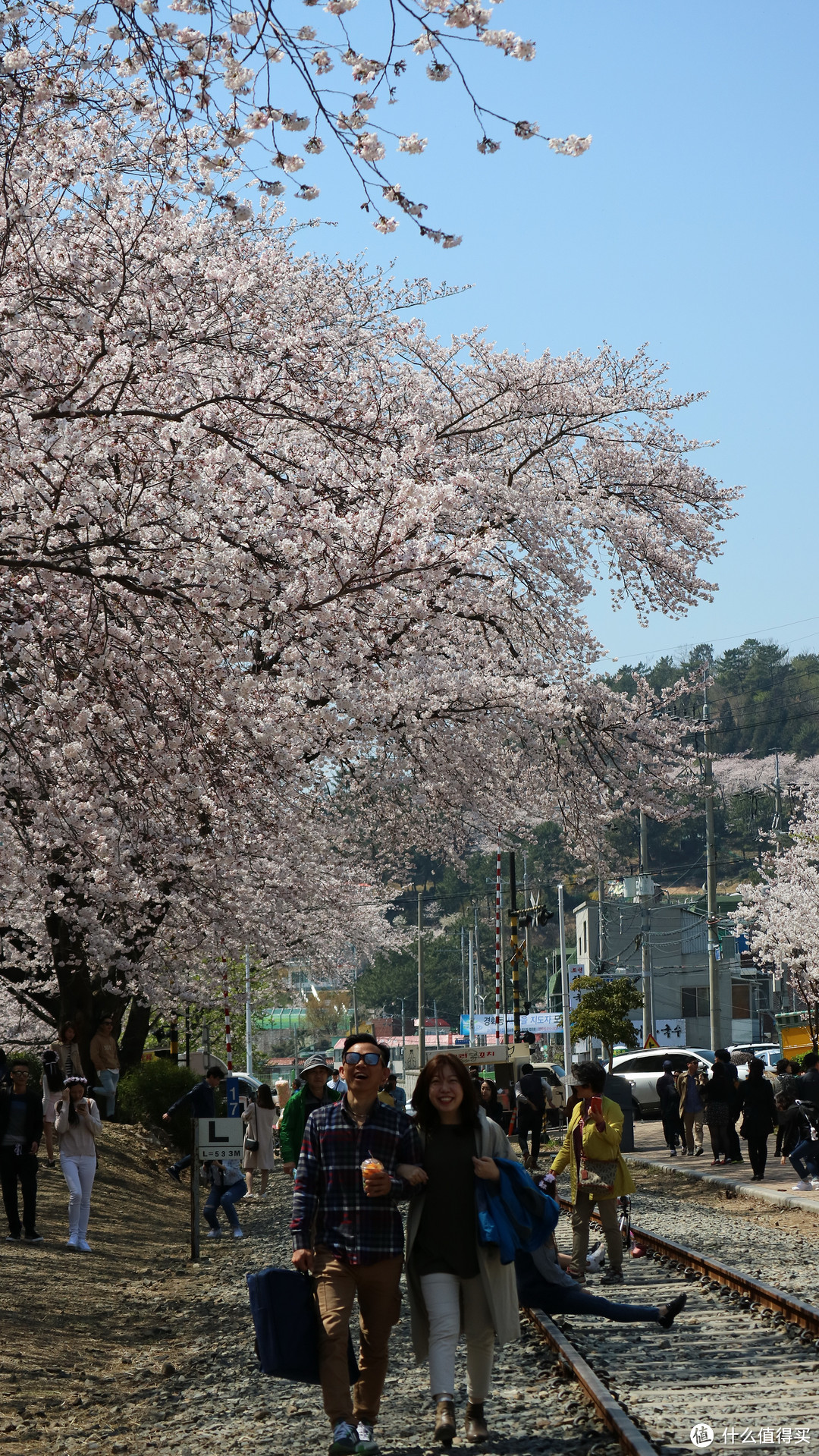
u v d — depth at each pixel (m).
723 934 121.94
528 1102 37.53
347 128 13.52
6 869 19.73
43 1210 26.16
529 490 31.16
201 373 20.08
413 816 40.25
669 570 37.75
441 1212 9.99
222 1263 23.23
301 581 19.12
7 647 17.75
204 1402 13.06
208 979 47.94
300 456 22.05
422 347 33.03
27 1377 14.32
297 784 27.62
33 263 18.09
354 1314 17.08
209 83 13.44
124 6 12.69
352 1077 9.84
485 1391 10.05
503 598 30.36
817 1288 16.69
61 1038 28.84
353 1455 9.30
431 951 194.50
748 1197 30.56
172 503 18.25
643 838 95.06
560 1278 11.00
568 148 13.81
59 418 16.80
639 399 37.22
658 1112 66.44
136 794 20.41
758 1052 77.38
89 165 19.08
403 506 19.64
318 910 45.50
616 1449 9.22
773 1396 10.74
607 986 88.81
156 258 19.06
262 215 26.50
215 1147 23.77
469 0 12.47
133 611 18.00
